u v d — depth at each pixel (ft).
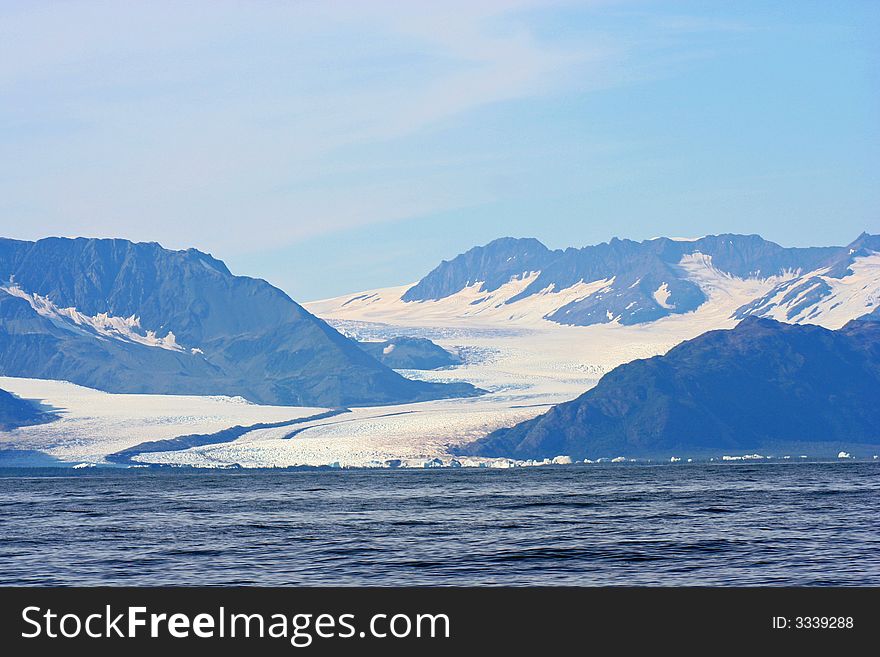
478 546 372.79
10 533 435.94
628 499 611.88
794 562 321.32
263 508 581.12
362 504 607.78
